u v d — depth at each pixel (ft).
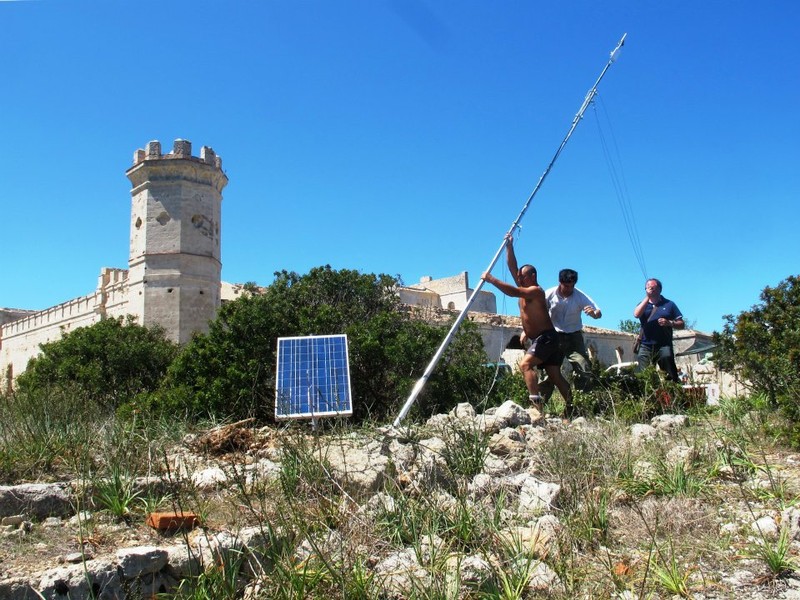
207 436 22.58
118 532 14.35
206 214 90.68
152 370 61.87
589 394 28.27
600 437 20.49
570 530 14.26
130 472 17.46
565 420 25.86
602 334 129.39
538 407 28.14
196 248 88.79
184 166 88.79
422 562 13.00
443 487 17.60
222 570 12.53
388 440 20.10
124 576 12.07
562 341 30.71
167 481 16.72
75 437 20.86
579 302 30.94
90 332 63.82
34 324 125.08
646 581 12.67
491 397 38.78
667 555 13.73
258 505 15.65
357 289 49.14
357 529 14.20
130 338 65.00
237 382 36.11
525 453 20.53
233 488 16.66
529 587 12.49
